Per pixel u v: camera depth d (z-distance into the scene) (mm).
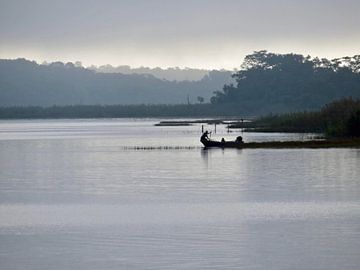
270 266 64812
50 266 65812
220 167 148625
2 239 76625
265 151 183375
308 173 133750
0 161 174000
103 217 89438
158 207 96938
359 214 89312
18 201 104375
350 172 134125
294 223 83688
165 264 65625
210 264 65438
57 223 85562
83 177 135750
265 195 106625
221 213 91312
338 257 67750
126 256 68562
